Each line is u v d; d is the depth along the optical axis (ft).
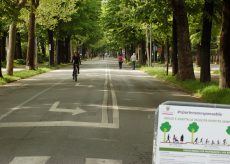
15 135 38.96
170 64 230.68
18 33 248.52
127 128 43.19
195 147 20.20
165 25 122.21
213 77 126.82
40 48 318.45
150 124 45.73
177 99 70.38
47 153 32.24
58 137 38.09
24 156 31.30
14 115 50.75
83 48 440.86
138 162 30.09
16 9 94.43
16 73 132.57
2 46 234.17
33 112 53.06
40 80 116.57
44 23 168.55
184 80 102.42
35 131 40.83
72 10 175.73
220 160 20.25
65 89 86.69
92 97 71.15
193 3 104.47
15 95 74.59
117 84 102.37
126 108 57.98
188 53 103.04
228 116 20.16
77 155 31.76
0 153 32.22
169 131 20.17
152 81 116.16
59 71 170.19
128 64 259.80
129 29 219.61
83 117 49.34
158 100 68.74
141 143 36.37
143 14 115.85
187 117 20.16
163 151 20.20
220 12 93.66
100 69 191.72
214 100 64.75
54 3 166.20
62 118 48.39
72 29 218.18
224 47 72.54
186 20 102.58
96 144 35.60
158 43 233.55
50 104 61.11
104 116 50.19
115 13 222.48
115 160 30.50
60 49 257.96
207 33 93.15
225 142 20.20
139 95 76.23
